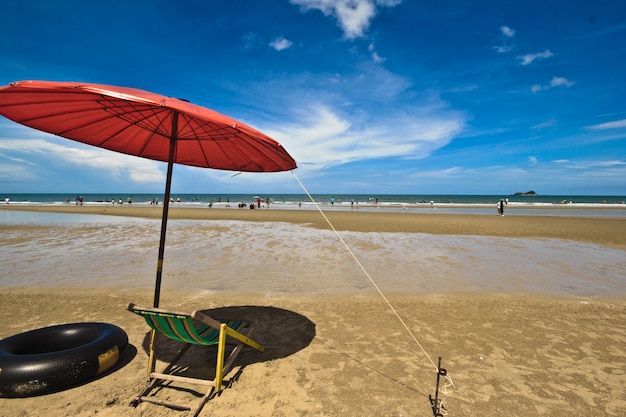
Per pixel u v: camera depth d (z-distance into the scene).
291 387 3.51
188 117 3.57
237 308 5.91
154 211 32.06
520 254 11.07
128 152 4.34
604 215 30.88
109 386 3.47
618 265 9.53
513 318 5.50
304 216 26.62
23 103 2.92
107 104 3.17
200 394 3.37
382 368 3.91
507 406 3.23
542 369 3.92
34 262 9.30
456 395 3.39
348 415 3.07
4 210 32.72
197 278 7.82
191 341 3.34
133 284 7.25
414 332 4.93
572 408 3.21
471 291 6.98
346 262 9.66
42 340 3.87
